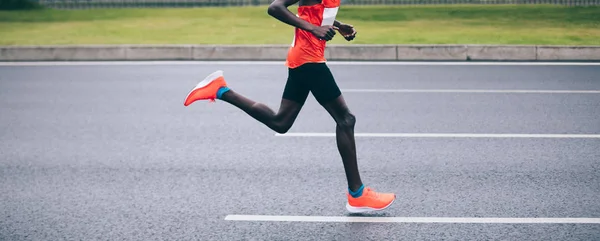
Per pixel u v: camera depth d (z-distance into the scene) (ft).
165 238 22.76
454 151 32.83
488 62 58.90
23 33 74.84
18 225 23.97
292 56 23.93
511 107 42.32
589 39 68.18
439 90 47.44
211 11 100.37
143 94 46.73
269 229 23.54
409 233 23.07
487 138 35.14
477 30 75.97
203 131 36.91
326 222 24.16
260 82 50.19
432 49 59.98
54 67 57.62
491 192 27.02
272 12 23.03
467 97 45.24
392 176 29.09
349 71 54.90
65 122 39.22
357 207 24.57
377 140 34.86
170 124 38.55
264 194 26.96
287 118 24.90
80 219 24.48
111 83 50.65
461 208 25.32
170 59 60.80
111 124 38.65
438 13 95.20
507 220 24.12
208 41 67.31
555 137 35.35
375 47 59.93
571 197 26.40
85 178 29.04
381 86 48.83
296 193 27.09
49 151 33.30
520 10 98.02
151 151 33.12
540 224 23.75
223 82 25.14
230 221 24.26
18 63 59.62
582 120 38.99
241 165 30.73
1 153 33.01
